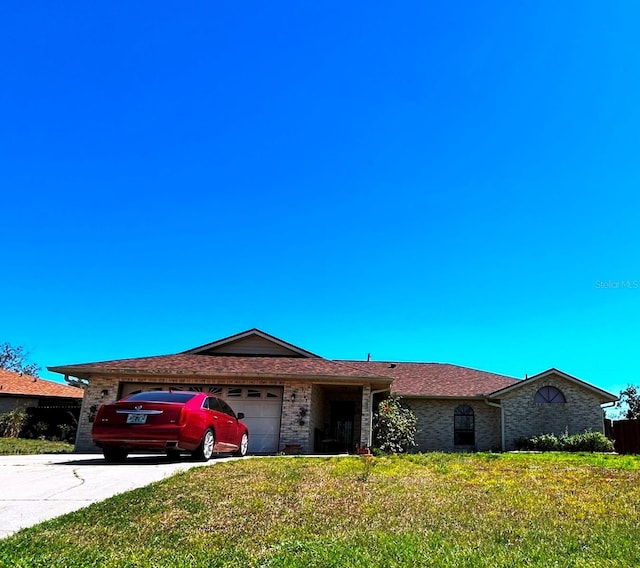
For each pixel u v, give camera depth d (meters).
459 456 12.41
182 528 4.72
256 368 16.69
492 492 6.94
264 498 6.09
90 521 4.89
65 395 29.61
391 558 3.86
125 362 16.92
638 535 4.73
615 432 19.45
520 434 20.27
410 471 8.96
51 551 3.95
